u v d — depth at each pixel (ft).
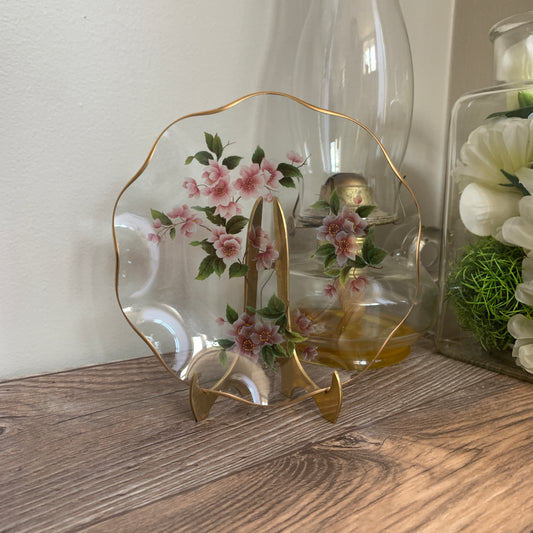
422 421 1.54
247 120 1.56
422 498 1.17
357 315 1.66
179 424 1.51
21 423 1.51
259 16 2.02
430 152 2.71
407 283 1.76
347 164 1.66
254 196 1.57
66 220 1.78
